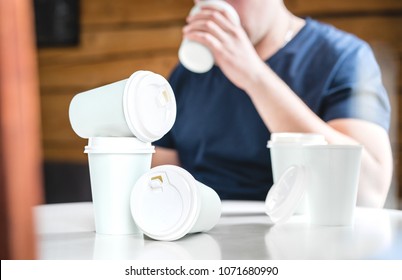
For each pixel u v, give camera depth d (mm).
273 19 1680
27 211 386
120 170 666
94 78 2340
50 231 712
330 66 1603
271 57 1700
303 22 1737
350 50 1604
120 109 654
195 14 1490
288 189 777
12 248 381
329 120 1564
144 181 654
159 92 680
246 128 1655
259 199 1634
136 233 688
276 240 619
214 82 1713
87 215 888
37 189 392
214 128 1700
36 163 389
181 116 1788
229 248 565
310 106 1613
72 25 2346
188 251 548
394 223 776
